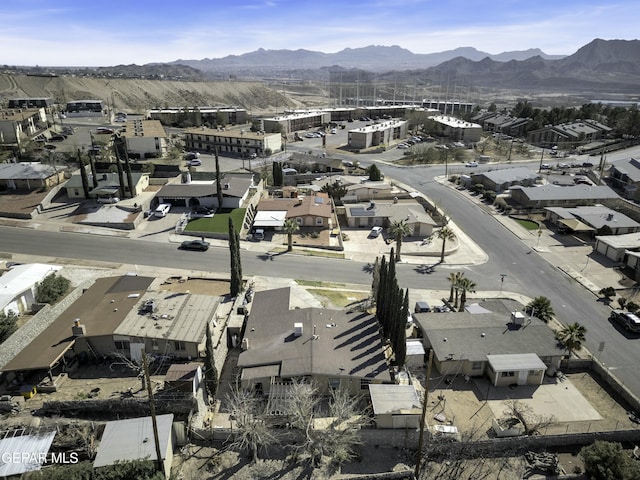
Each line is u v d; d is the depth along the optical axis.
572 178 133.88
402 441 43.47
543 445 43.44
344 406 42.66
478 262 83.88
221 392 49.22
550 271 80.25
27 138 144.25
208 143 166.62
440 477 40.22
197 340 51.66
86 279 69.25
